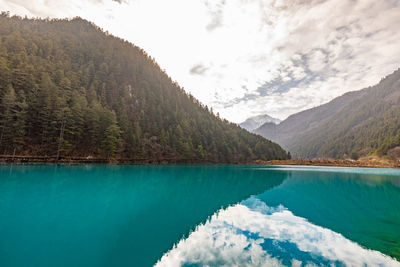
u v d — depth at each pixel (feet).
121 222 40.55
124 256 27.48
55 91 176.96
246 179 119.75
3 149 141.38
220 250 29.66
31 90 169.68
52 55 273.54
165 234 35.55
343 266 25.27
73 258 26.48
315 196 71.46
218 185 92.73
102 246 30.14
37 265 24.38
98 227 37.24
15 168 110.93
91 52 358.64
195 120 357.20
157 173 132.77
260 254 28.19
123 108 253.65
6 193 56.59
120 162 198.80
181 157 260.21
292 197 69.10
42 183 73.97
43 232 33.68
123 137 217.15
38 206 46.85
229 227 39.50
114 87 306.76
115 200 56.59
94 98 227.81
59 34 376.27
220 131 363.56
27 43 257.55
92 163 175.11
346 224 42.16
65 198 55.42
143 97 333.01
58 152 157.07
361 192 80.79
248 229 38.50
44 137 158.10
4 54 181.98
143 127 255.91
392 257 27.96
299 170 204.64
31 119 159.43
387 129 504.84
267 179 122.01
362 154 501.15
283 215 48.01
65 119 167.84
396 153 389.39
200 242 32.32
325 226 40.75
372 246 31.48
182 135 278.87
